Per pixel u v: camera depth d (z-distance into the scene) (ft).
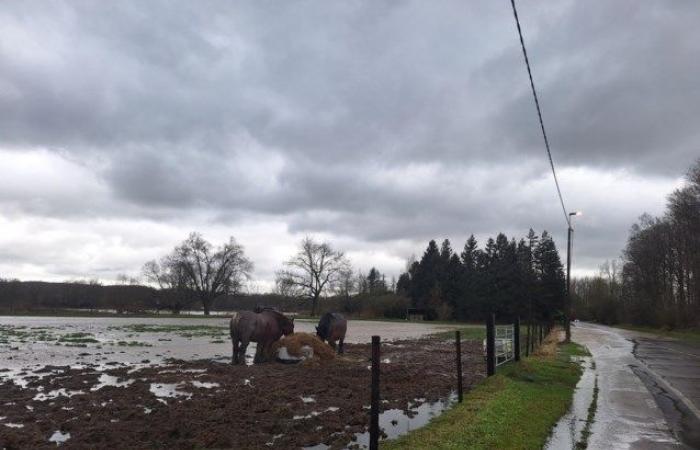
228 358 74.69
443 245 400.06
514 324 66.13
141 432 30.81
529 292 306.14
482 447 27.86
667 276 239.30
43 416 34.78
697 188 181.16
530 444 29.17
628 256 274.16
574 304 362.94
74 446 28.12
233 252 315.99
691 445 30.58
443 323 283.79
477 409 36.65
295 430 32.55
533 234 349.20
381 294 347.15
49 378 51.49
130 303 306.96
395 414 38.11
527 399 41.50
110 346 91.66
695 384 55.26
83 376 52.31
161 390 45.47
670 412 39.88
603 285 346.74
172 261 310.65
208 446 28.78
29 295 315.99
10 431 30.50
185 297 314.76
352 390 46.91
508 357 67.97
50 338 106.93
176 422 33.27
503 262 333.42
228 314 340.80
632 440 31.30
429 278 354.95
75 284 332.19
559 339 127.75
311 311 340.39
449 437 29.45
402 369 61.62
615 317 277.44
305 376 54.60
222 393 43.55
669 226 228.43
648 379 58.29
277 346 66.08
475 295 318.04
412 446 27.86
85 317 251.39
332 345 76.48
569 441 30.66
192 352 83.35
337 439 30.42
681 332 177.99
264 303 398.21
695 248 193.36
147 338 114.52
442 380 53.52
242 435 30.99
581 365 70.44
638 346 113.29
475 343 110.63
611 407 41.29
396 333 155.84
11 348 84.43
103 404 38.73
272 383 49.67
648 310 225.15
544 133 51.47
